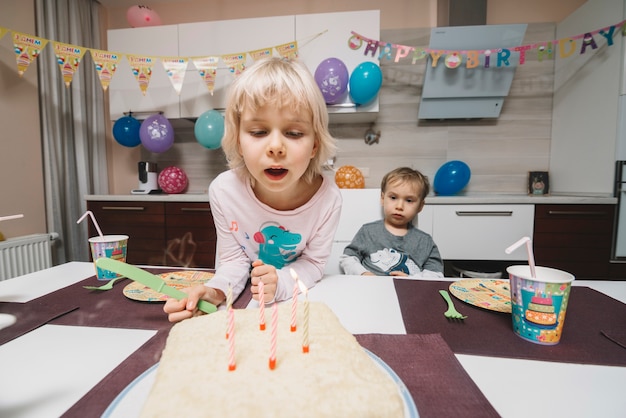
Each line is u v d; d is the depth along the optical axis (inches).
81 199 85.0
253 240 32.9
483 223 71.8
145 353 16.5
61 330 19.4
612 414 12.2
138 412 11.6
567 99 80.0
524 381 14.3
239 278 27.6
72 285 27.9
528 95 86.4
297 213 30.9
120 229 79.8
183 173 90.9
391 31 87.2
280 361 13.9
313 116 24.4
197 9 93.7
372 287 27.4
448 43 76.4
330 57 77.2
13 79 67.8
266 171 23.7
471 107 82.9
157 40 82.2
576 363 15.7
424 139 89.4
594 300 23.9
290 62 25.7
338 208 32.4
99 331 19.2
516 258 71.6
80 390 13.8
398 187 54.7
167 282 27.7
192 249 77.6
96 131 92.0
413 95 88.5
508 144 87.9
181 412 10.9
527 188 87.6
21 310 22.3
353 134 90.8
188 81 82.8
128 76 84.4
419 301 23.9
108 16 97.1
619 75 65.9
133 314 21.7
